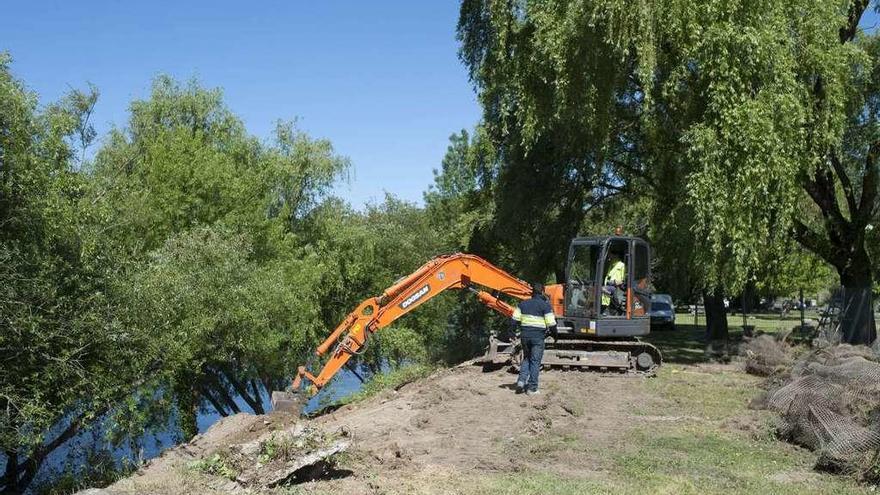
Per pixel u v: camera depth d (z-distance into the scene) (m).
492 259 30.03
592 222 27.75
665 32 17.11
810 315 56.84
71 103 23.09
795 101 16.50
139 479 8.45
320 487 7.85
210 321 19.59
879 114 20.09
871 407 9.92
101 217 16.67
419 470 8.55
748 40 16.36
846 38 20.53
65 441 16.33
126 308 16.03
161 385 18.33
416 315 35.91
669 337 31.14
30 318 13.35
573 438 10.16
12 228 13.91
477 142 29.23
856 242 22.06
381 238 36.50
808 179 19.11
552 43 17.47
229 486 7.85
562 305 16.59
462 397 13.18
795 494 7.71
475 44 23.70
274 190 31.06
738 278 16.94
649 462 8.94
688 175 16.91
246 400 28.64
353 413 13.47
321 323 30.34
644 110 17.30
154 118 29.69
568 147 21.34
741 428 10.77
